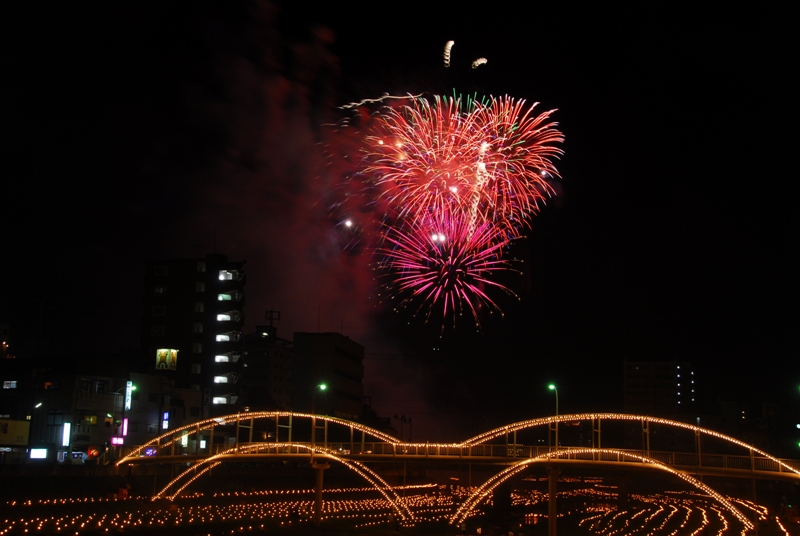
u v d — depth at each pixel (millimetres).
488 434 71750
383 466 129125
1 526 57719
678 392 197875
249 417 79812
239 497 89125
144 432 100812
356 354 163125
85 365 92375
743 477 61469
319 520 74125
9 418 85500
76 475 71312
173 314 128000
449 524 83062
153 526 65625
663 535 84438
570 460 64312
